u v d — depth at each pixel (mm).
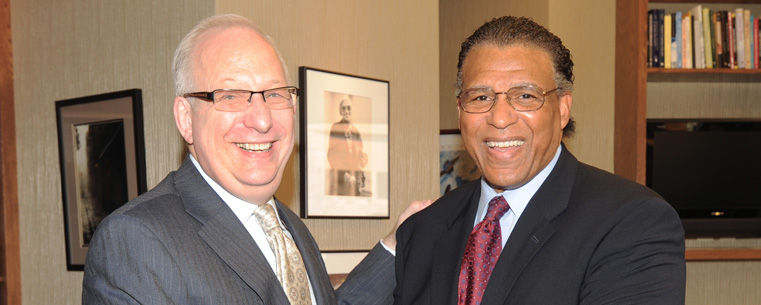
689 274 4715
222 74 1755
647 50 4359
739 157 4535
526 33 1808
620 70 4473
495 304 1718
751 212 4543
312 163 3080
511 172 1787
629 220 1682
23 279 3584
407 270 2008
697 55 4395
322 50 3182
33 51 3463
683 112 4727
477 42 1841
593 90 4637
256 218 1872
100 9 3137
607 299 1646
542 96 1777
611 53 4578
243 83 1760
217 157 1759
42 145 3471
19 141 3566
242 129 1757
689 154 4516
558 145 1854
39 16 3422
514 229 1779
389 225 3539
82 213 3262
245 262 1733
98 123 3131
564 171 1838
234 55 1768
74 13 3252
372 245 3438
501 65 1782
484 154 1822
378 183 3426
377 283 2211
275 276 1780
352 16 3346
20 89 3541
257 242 1847
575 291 1673
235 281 1711
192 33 1817
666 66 4383
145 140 2963
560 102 1855
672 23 4387
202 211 1754
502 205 1847
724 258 4316
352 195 3281
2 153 3557
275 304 1756
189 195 1776
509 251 1753
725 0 4633
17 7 3520
